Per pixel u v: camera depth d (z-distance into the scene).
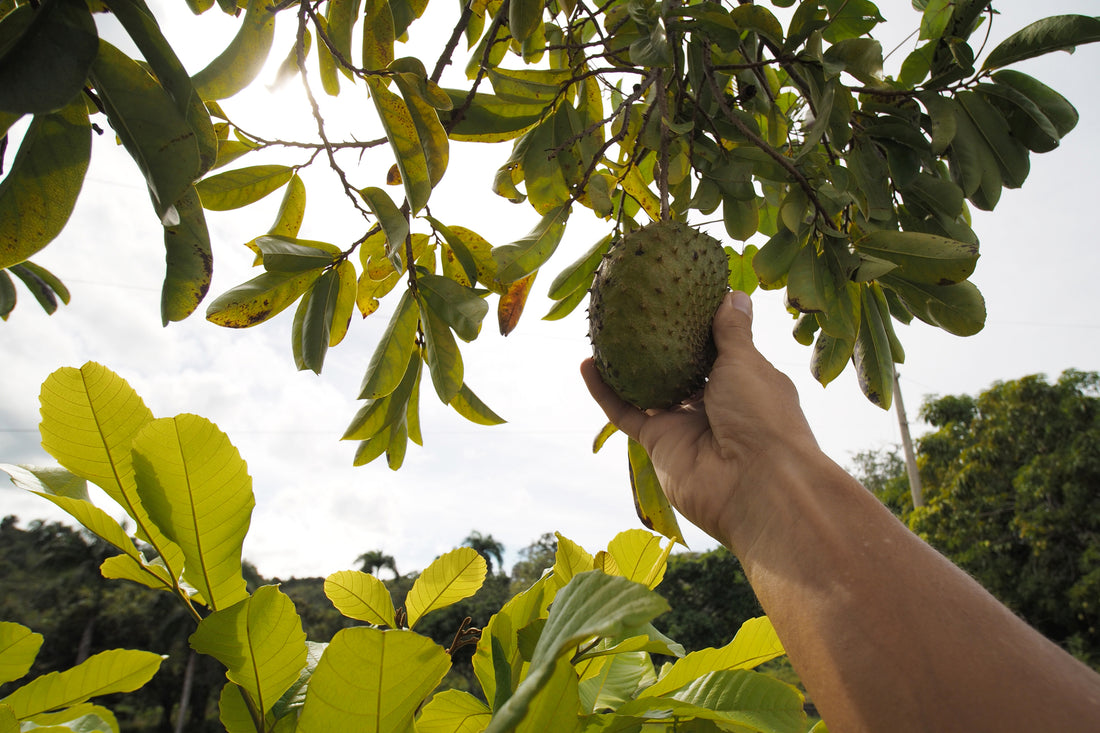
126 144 0.87
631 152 2.19
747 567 0.99
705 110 1.81
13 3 1.03
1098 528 16.83
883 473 32.06
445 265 2.07
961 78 1.83
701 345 1.67
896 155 1.81
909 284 1.68
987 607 0.74
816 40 1.57
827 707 0.74
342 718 0.77
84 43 0.79
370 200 1.44
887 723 0.68
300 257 1.79
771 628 1.14
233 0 1.23
